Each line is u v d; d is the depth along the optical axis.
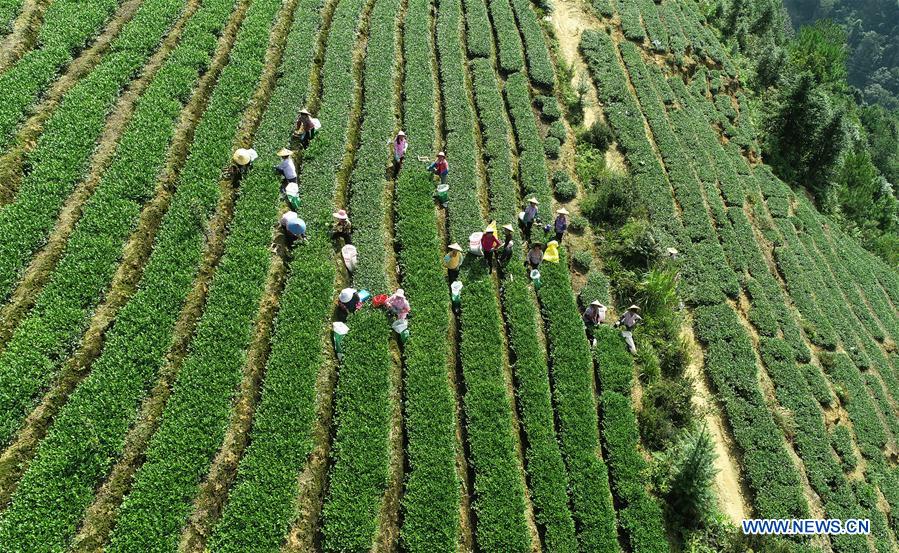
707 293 28.67
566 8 43.44
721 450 23.45
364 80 31.52
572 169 31.62
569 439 20.69
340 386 20.16
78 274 20.17
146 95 26.22
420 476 18.70
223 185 24.88
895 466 27.27
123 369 18.64
